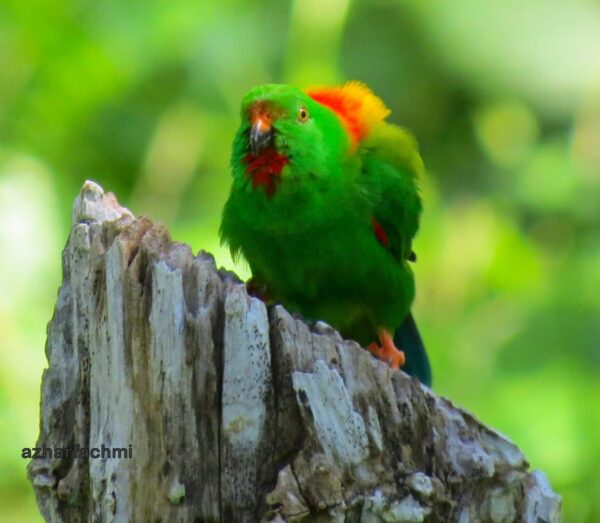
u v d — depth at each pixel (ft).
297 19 43.16
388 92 45.39
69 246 22.67
